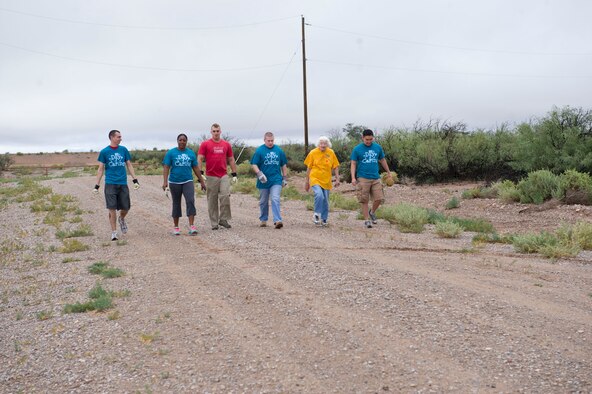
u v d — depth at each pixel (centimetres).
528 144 1773
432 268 737
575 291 619
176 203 1087
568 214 1241
